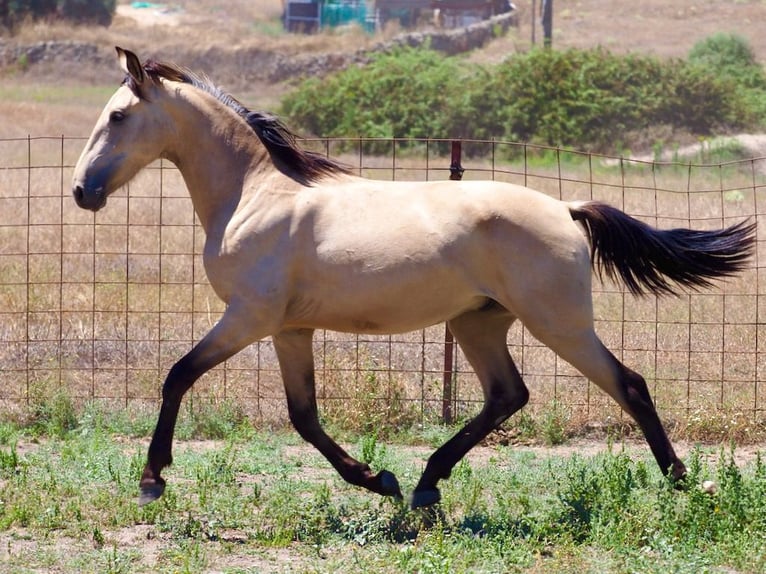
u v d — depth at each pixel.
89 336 14.48
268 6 83.75
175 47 60.88
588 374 8.66
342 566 7.67
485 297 8.76
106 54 59.56
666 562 7.67
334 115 43.88
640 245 8.97
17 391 12.59
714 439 11.70
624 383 8.67
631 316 15.76
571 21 68.69
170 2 84.06
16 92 51.88
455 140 12.05
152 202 23.34
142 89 8.84
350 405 12.07
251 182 8.90
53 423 11.79
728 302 16.36
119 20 70.44
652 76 43.53
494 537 8.18
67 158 30.72
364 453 10.24
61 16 66.50
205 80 9.27
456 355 12.56
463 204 8.54
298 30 73.25
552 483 9.90
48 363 13.34
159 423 8.64
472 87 43.53
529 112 42.22
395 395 12.16
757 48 59.75
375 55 58.53
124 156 8.88
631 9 71.50
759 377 13.05
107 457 10.51
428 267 8.46
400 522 8.69
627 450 11.35
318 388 12.48
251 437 11.62
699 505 8.37
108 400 12.36
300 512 8.95
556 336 8.53
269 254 8.60
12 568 7.54
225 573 7.49
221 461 10.38
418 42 60.56
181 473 10.23
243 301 8.62
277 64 59.19
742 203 24.00
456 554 7.84
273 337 9.30
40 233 20.20
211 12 80.56
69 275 17.45
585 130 41.84
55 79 57.22
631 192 25.86
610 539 8.09
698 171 32.38
